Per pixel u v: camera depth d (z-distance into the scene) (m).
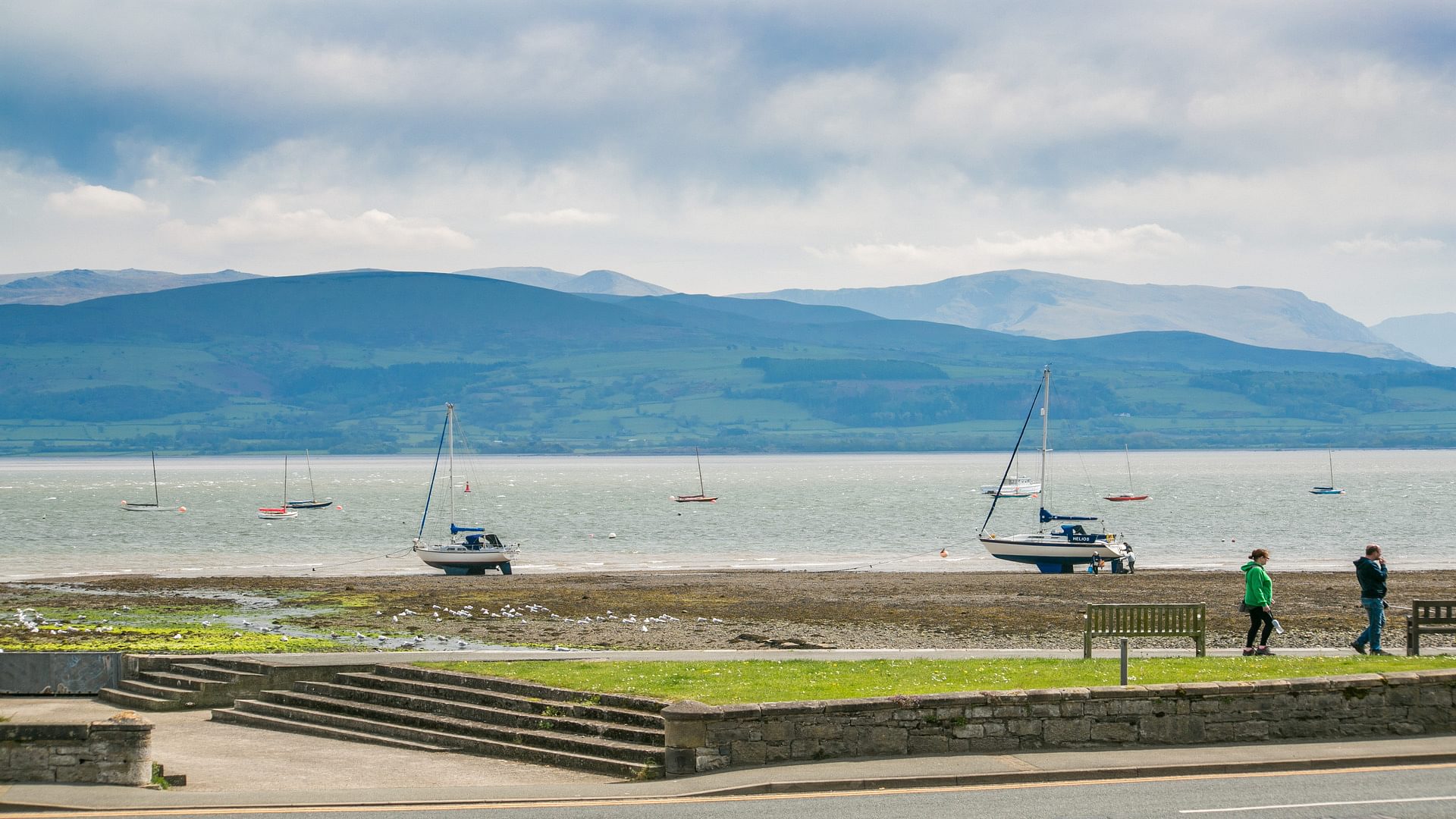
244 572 74.62
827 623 46.56
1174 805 17.50
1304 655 29.11
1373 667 25.44
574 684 25.02
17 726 19.33
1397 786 18.56
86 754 19.31
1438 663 26.12
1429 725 22.19
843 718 20.39
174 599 55.12
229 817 17.70
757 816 17.17
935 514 135.62
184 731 26.00
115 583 63.16
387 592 57.94
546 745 22.41
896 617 48.41
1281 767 19.94
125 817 17.62
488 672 26.97
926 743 20.59
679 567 77.12
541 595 56.62
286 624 46.00
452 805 18.38
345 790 19.39
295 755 23.19
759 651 31.70
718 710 19.92
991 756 20.41
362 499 180.00
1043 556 75.31
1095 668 26.08
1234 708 21.50
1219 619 45.81
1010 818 16.81
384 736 24.77
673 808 17.83
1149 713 21.22
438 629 44.75
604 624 46.44
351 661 29.02
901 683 24.06
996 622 46.44
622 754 21.11
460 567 73.69
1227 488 196.00
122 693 29.55
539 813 17.72
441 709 25.36
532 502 166.50
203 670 29.59
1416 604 28.67
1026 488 183.38
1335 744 21.25
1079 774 19.34
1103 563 73.88
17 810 17.86
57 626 43.44
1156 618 28.62
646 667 27.41
